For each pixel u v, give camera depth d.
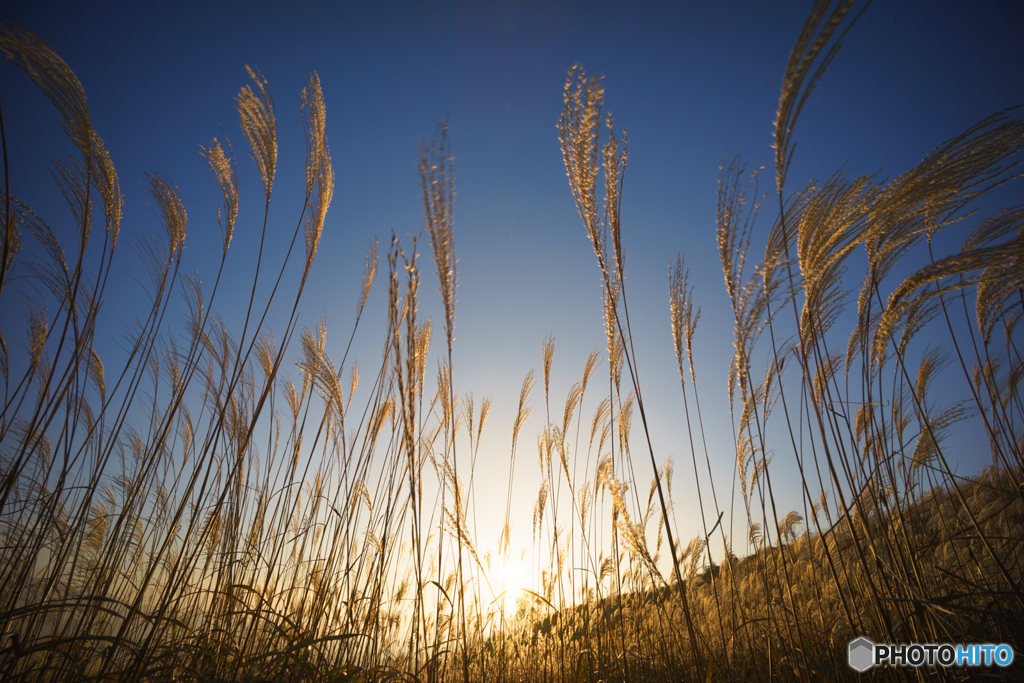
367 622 3.33
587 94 2.53
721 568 4.25
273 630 2.59
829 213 2.21
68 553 2.69
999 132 1.83
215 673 2.35
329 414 4.34
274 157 3.06
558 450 4.98
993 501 3.11
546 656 4.09
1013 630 2.41
